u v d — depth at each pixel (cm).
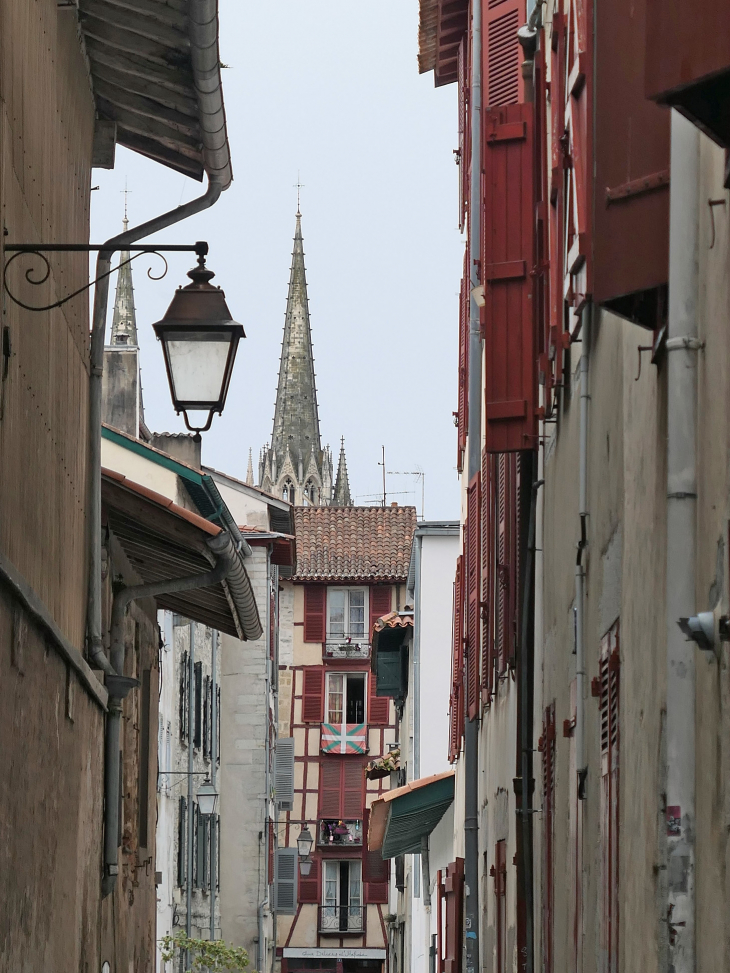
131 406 11625
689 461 1741
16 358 2998
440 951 8638
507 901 4812
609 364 2600
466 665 6594
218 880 14238
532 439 3703
